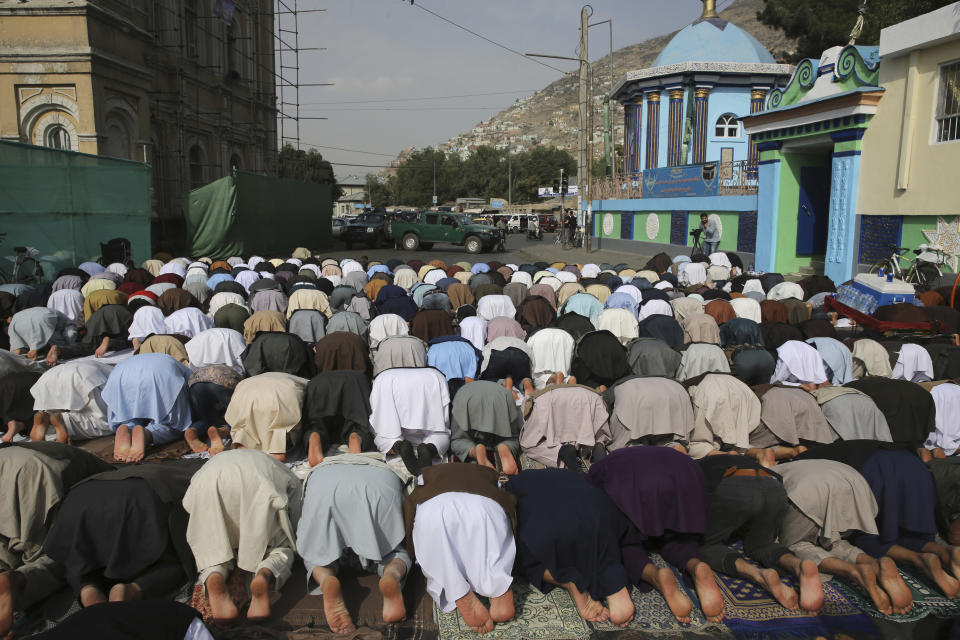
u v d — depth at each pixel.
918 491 3.92
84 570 3.39
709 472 3.99
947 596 3.71
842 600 3.70
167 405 5.46
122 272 12.74
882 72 12.46
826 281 10.77
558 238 32.00
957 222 10.93
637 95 27.03
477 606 3.43
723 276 12.66
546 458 5.21
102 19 16.94
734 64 24.83
